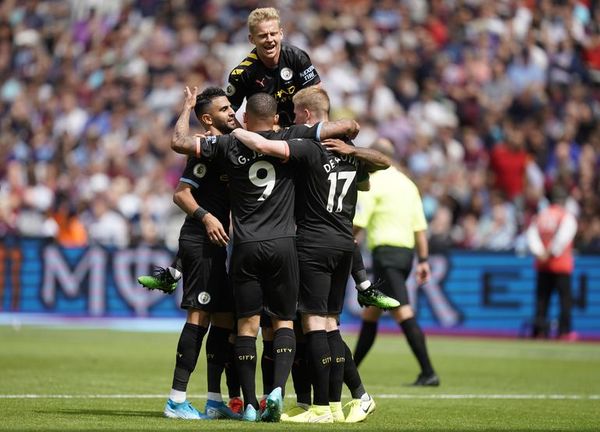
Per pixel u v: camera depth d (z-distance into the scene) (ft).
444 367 123.85
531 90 229.25
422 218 104.88
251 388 70.59
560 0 251.80
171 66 250.37
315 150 70.59
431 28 249.75
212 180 72.90
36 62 258.16
